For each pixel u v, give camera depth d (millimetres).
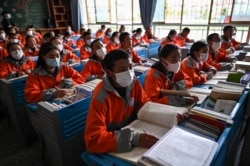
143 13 6230
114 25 7367
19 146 1891
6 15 6676
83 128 1313
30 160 1692
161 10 6051
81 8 8289
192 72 1766
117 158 783
